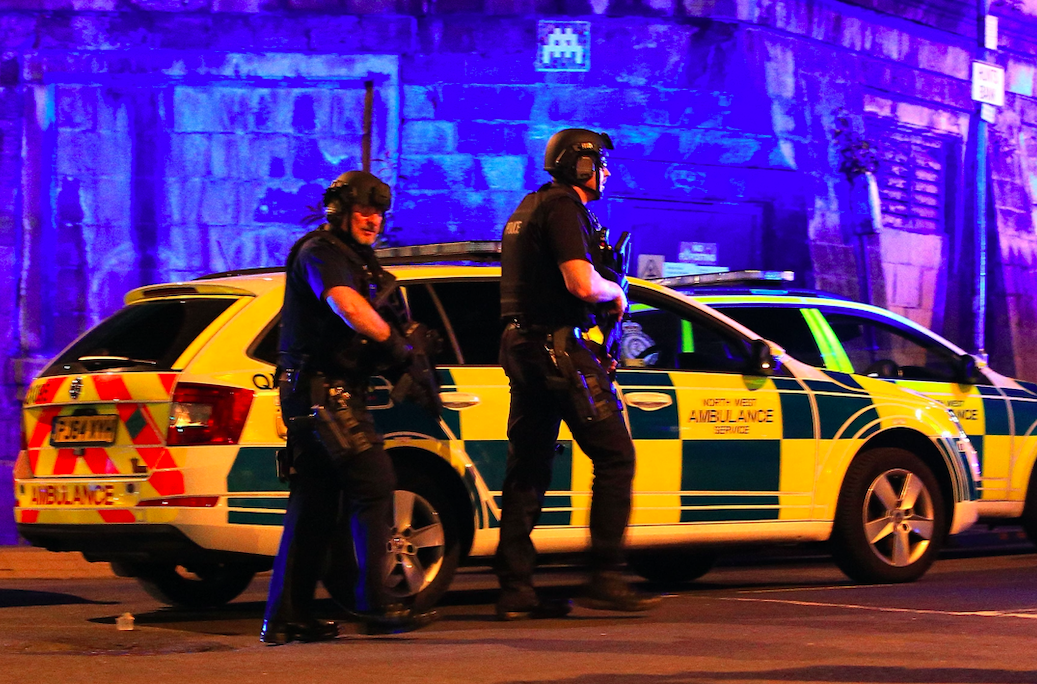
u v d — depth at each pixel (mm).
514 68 54906
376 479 16625
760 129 56844
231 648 16844
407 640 17031
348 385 16578
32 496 20516
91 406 19953
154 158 53312
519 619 19047
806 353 30391
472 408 20969
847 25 59844
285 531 17141
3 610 23484
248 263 53375
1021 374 65938
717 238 56750
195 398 19219
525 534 19156
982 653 15328
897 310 61688
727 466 22859
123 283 52750
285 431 19531
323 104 53906
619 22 55469
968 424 29891
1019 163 67375
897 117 62094
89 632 19375
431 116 54531
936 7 63094
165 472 19094
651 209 55781
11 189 52781
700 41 56094
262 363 19750
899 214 62125
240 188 53562
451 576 20547
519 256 18219
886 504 24625
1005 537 41906
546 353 17984
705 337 23828
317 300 16500
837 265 58844
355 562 19328
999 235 66000
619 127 55250
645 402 22141
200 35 53562
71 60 52969
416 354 16766
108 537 19516
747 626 18047
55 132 52875
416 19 54469
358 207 16641
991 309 65812
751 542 23125
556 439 19062
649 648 16000
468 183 54500
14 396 51812
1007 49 67000
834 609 20188
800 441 23672
